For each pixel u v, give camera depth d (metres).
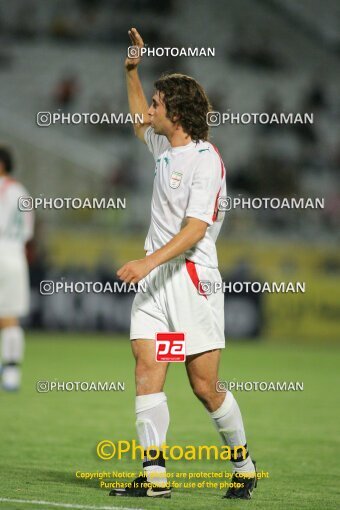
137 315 17.19
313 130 100.31
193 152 17.14
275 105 103.25
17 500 16.69
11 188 35.81
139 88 19.98
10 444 24.91
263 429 28.97
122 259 73.50
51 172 83.44
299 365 51.16
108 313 69.50
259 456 23.97
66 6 110.06
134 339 17.17
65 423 29.11
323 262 77.75
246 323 70.19
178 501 16.97
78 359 51.50
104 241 73.38
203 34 110.81
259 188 84.00
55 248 72.38
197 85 17.45
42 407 32.94
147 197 84.50
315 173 96.19
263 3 116.00
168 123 17.33
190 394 38.06
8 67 101.44
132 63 19.88
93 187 83.75
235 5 115.00
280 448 25.34
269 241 77.62
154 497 17.17
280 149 97.00
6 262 35.88
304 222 83.94
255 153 94.94
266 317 70.75
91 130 94.62
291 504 17.23
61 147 83.88
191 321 16.91
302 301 71.69
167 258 16.31
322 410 33.81
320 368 49.69
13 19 107.38
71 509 15.77
